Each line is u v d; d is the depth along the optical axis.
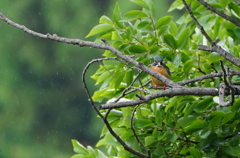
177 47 10.41
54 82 42.66
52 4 44.59
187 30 10.36
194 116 10.55
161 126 10.80
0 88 43.06
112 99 10.73
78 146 11.27
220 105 7.86
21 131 42.00
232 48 11.98
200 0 10.45
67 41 9.73
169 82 9.20
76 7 43.91
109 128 9.38
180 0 11.66
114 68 10.80
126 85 10.95
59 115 42.00
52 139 41.56
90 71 41.84
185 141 11.01
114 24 10.65
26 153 41.16
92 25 43.66
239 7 10.98
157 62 10.57
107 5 43.34
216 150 10.56
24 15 45.59
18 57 43.78
